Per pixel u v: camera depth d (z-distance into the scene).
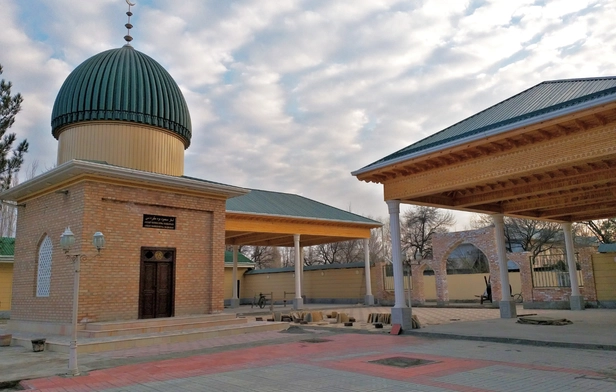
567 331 11.80
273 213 22.89
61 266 13.07
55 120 16.05
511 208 16.66
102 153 15.30
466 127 13.05
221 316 14.66
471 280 30.36
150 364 8.98
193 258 14.97
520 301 26.83
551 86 13.37
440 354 9.48
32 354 10.61
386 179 14.04
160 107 16.34
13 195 15.32
